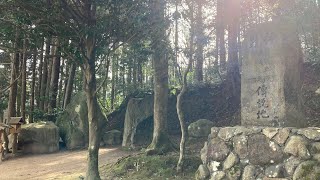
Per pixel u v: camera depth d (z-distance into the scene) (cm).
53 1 598
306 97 1195
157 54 825
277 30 616
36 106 1909
